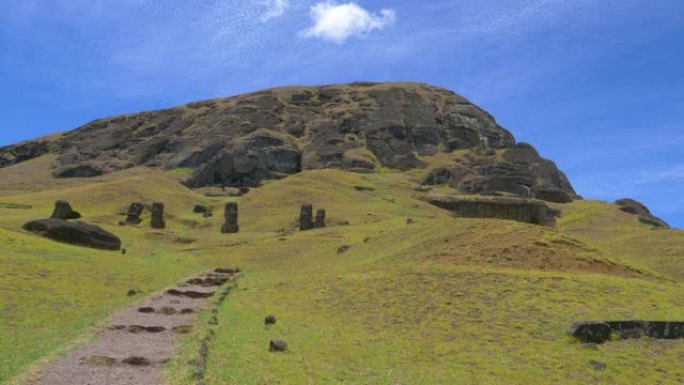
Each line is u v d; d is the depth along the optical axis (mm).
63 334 19906
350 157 185375
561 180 199750
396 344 22828
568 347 23109
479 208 114625
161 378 15031
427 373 19109
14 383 13961
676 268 52500
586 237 97312
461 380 18562
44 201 102812
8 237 43281
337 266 45125
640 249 62000
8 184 173875
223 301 30094
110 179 172000
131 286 33719
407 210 110938
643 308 28203
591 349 22859
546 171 188125
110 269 38781
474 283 32906
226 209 83375
